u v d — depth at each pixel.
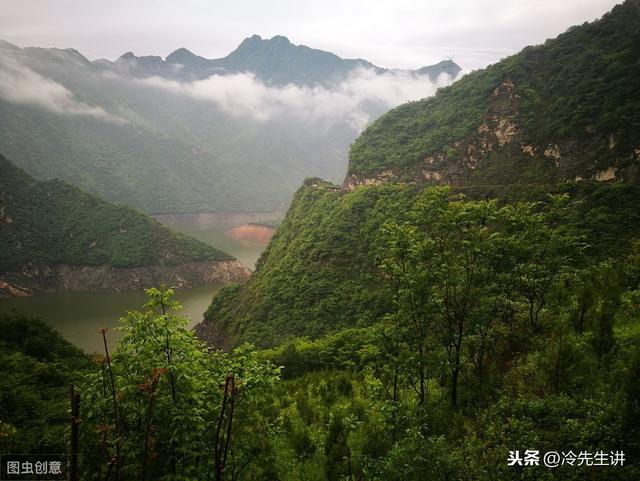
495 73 89.00
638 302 20.12
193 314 108.31
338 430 13.26
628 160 51.97
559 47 84.00
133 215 155.50
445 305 14.52
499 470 9.44
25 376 26.52
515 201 53.72
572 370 12.23
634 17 76.06
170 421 8.66
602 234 38.78
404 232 14.73
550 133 66.94
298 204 97.81
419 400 15.18
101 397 8.86
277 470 11.76
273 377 10.12
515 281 17.58
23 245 136.88
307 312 58.25
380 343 14.88
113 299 123.12
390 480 9.74
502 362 16.27
